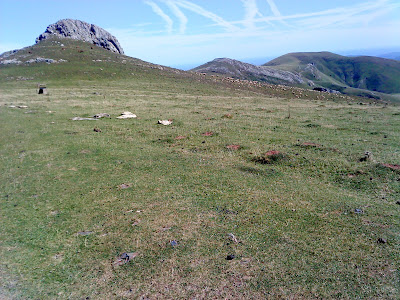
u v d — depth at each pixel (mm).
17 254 9102
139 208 11938
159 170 16469
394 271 7844
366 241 9320
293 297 7004
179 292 7297
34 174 16125
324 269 7988
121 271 8188
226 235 9742
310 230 10047
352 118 31859
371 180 14297
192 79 84500
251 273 7879
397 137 22234
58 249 9352
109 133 25484
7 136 24172
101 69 81250
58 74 73875
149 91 61156
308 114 35469
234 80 97938
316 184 14414
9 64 81625
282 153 18062
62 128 27203
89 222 10984
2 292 7492
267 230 10055
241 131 25344
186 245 9234
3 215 11625
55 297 7316
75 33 133875
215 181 14680
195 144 21672
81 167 17188
